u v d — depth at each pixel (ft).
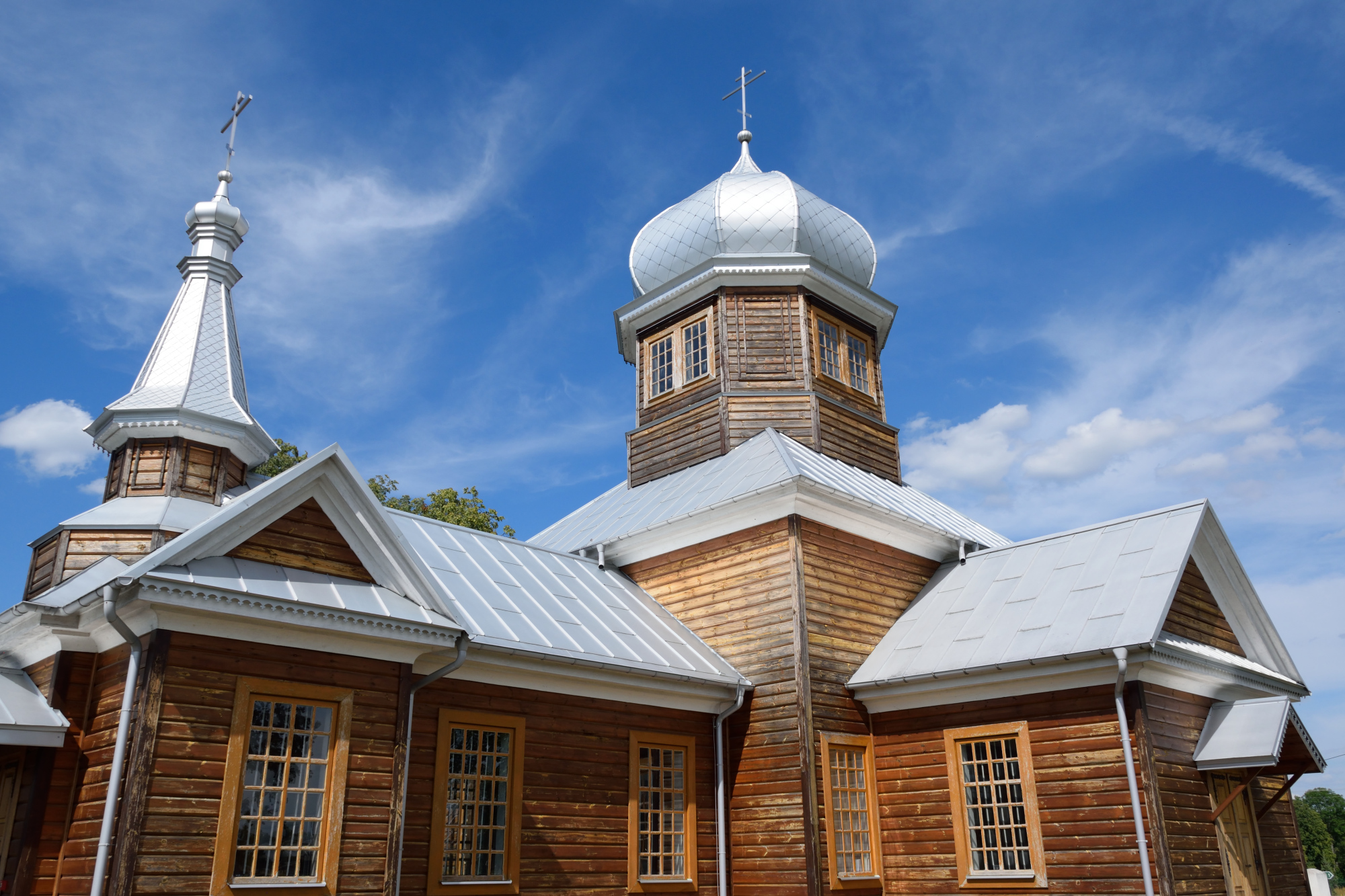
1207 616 55.11
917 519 62.18
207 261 78.07
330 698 37.78
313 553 39.75
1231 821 50.67
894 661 55.98
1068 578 55.31
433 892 42.01
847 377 74.79
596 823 48.52
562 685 48.93
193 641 35.40
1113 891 45.52
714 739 55.06
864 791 54.95
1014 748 50.88
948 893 51.08
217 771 34.68
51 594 51.96
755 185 77.71
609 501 75.00
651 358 77.77
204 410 69.72
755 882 52.19
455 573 52.37
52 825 36.35
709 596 59.62
